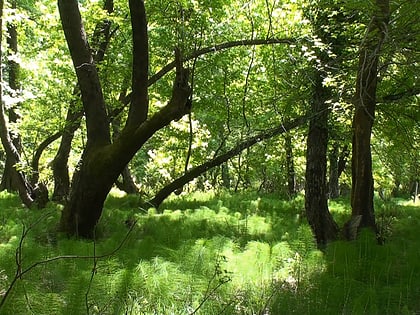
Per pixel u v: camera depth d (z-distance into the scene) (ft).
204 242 21.40
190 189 69.15
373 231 24.68
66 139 44.57
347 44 28.60
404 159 38.29
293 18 37.27
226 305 14.99
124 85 44.50
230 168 81.71
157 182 73.31
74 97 42.55
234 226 29.96
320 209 28.53
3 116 39.34
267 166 59.67
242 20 44.96
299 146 56.95
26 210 36.14
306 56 29.96
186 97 26.81
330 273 18.35
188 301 15.46
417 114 33.09
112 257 19.81
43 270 17.95
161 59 47.60
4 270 17.85
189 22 43.47
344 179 74.18
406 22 23.73
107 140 28.50
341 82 26.50
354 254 20.20
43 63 50.83
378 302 15.85
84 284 15.21
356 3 23.30
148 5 42.47
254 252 20.25
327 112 29.25
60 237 26.04
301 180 82.58
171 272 16.78
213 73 47.52
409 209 45.42
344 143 40.78
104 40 42.73
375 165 57.41
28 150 63.67
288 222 32.76
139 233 28.43
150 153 67.00
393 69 32.04
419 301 16.69
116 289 15.57
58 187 43.73
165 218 33.09
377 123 34.06
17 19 41.96
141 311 14.76
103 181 27.17
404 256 21.67
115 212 34.40
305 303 15.57
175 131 59.16
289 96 32.42
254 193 56.44
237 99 48.26
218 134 61.62
